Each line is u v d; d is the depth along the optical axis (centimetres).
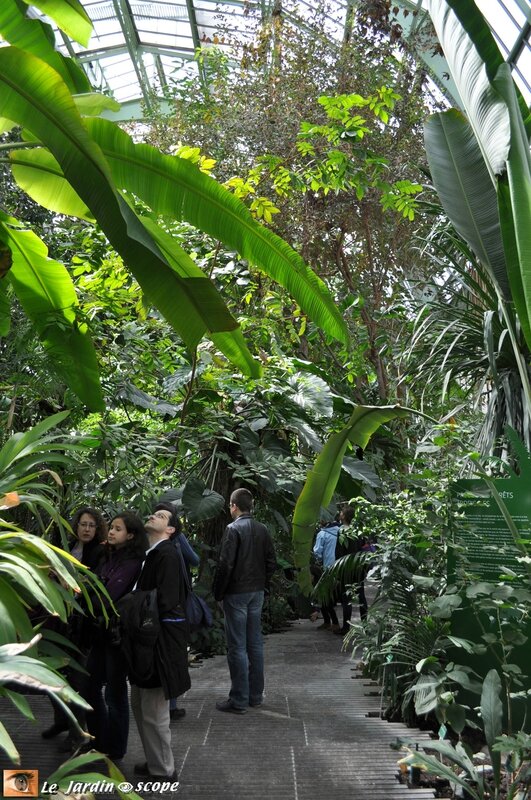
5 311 474
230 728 506
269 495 878
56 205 396
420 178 1127
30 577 243
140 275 318
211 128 1238
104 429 595
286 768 428
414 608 502
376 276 1173
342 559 587
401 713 522
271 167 716
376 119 1137
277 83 1193
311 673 683
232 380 753
